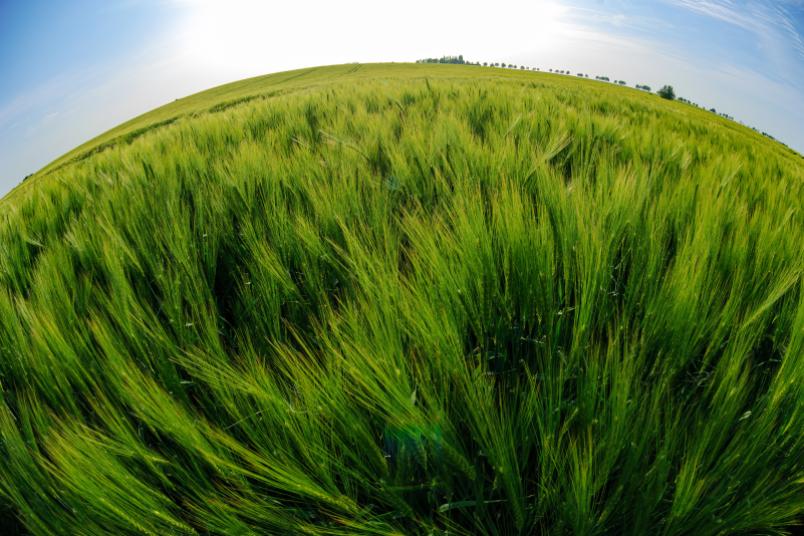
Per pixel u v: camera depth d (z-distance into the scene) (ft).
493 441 2.38
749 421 2.69
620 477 2.36
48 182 9.62
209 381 2.81
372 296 2.98
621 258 4.18
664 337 3.12
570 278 3.58
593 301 3.24
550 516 2.42
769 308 3.61
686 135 13.69
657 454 2.25
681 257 3.53
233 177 6.33
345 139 8.82
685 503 2.21
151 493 2.45
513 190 4.46
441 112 11.66
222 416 3.00
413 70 150.71
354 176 6.16
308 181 6.12
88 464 2.42
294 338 3.89
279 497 2.66
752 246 4.28
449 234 3.81
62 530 2.50
